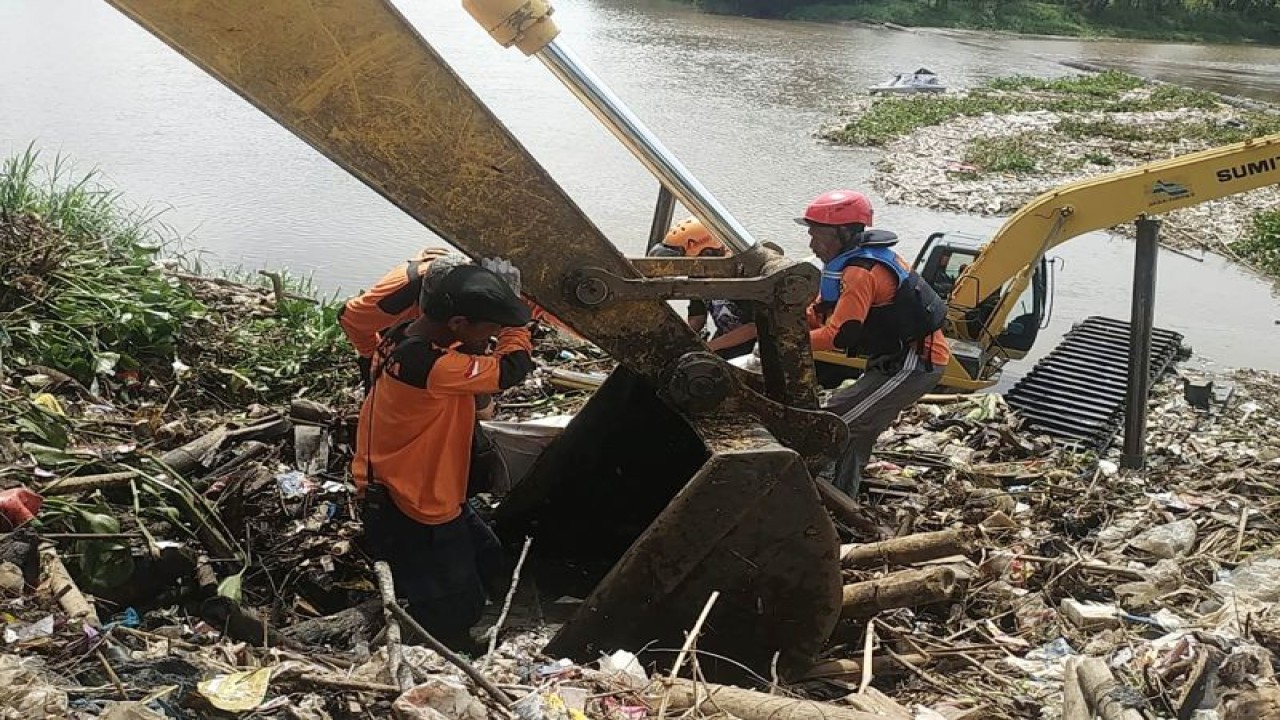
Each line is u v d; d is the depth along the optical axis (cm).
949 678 447
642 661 418
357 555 480
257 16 384
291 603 459
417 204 415
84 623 359
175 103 2233
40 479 446
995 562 534
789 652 428
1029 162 2359
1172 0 6134
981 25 5712
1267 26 6156
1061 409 941
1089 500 645
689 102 2881
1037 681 438
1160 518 619
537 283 433
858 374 841
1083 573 538
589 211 1720
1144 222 760
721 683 426
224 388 672
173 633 390
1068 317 1464
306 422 568
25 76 2395
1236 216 2042
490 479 469
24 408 491
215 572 449
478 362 417
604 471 514
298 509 501
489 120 411
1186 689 389
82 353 632
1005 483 688
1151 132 2831
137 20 379
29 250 697
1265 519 618
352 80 396
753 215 1823
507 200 421
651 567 408
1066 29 5803
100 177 1683
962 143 2578
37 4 3475
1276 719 371
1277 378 1199
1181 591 512
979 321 1054
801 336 454
